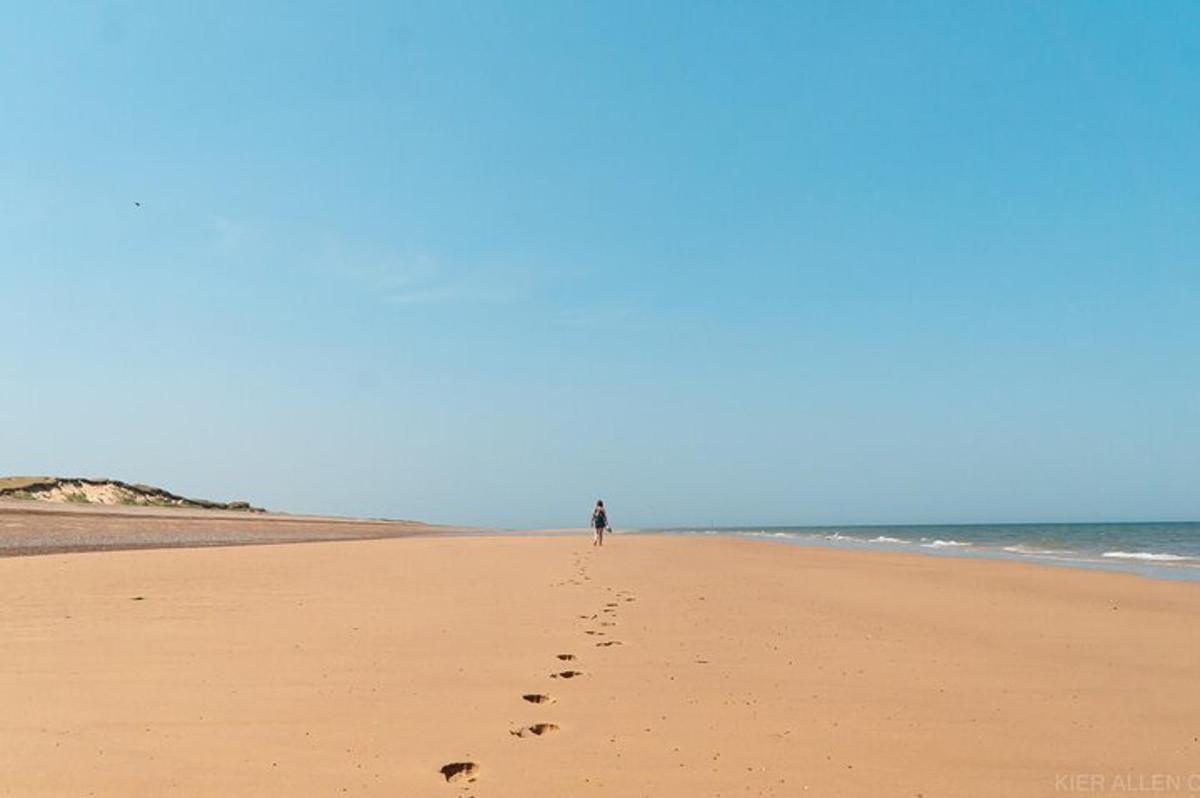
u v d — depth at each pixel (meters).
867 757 5.78
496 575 18.97
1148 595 16.11
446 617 11.83
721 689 7.64
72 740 5.95
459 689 7.52
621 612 12.55
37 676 7.89
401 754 5.72
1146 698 7.46
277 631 10.47
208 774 5.29
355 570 20.00
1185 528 114.81
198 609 12.42
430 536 53.06
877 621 11.96
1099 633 11.08
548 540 43.62
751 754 5.82
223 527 47.47
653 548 33.81
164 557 23.47
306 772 5.35
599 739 6.12
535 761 5.62
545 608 12.91
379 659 8.77
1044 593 16.30
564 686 7.71
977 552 37.50
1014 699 7.38
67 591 14.51
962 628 11.41
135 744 5.88
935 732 6.38
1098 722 6.68
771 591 15.99
